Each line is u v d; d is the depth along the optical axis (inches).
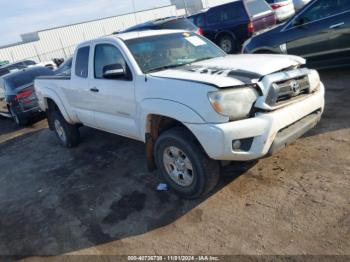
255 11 491.8
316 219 124.2
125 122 180.1
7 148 312.0
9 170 249.8
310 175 151.1
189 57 182.2
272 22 518.0
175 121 151.6
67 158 242.5
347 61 265.9
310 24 273.7
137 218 149.9
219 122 129.3
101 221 154.1
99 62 192.7
